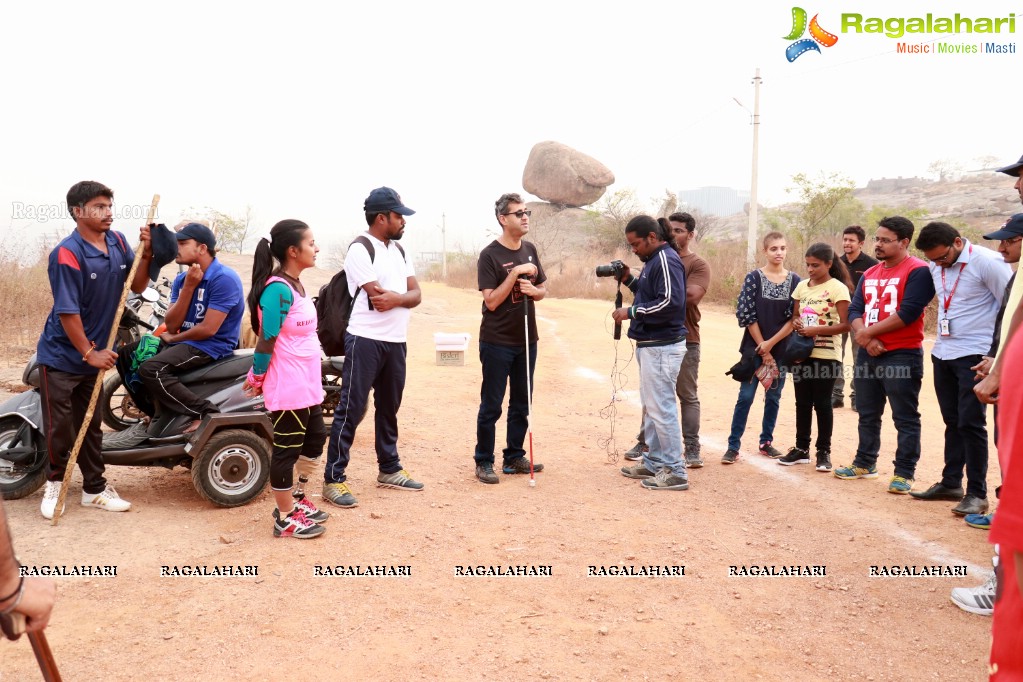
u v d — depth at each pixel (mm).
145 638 3705
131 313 5973
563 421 8680
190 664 3498
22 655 3541
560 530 5211
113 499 5309
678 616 4055
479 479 6316
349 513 5398
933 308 16719
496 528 5219
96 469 5281
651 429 6363
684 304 6066
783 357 6625
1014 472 1838
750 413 9211
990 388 3875
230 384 5602
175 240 5332
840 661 3648
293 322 4773
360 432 7750
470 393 9859
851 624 4012
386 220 5586
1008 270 5324
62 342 5035
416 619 3957
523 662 3566
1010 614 1870
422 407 8969
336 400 6773
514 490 6082
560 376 11570
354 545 4836
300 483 5566
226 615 3934
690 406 6805
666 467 6195
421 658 3584
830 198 30578
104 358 4969
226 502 5410
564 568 4602
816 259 6520
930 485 6367
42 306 12969
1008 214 40031
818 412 6742
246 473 5480
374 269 5520
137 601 4043
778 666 3592
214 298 5535
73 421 5242
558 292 34250
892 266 6059
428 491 5969
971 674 3549
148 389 5488
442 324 18828
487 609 4082
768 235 6852
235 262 26344
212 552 4672
